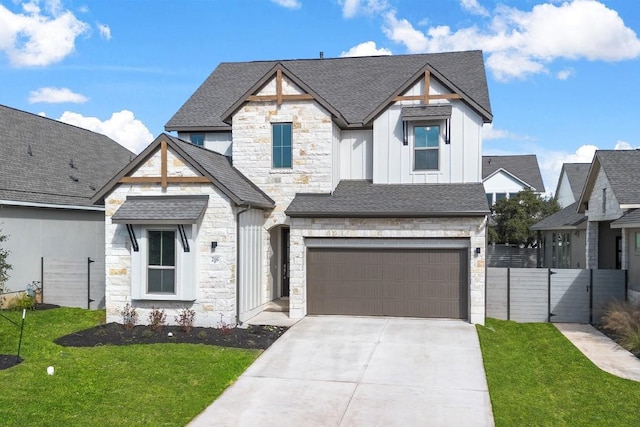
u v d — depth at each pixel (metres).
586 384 11.67
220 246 15.66
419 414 9.86
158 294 15.76
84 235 23.47
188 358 12.67
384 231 17.11
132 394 10.48
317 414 9.86
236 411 9.97
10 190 19.56
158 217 15.32
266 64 26.09
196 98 24.22
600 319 17.80
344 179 19.86
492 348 14.09
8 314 17.58
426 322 16.67
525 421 9.57
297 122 18.41
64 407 9.77
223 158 19.17
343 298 17.58
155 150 16.05
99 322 16.88
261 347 13.85
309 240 17.66
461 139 18.53
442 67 23.17
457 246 16.95
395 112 18.91
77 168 25.33
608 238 23.23
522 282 18.25
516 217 37.78
